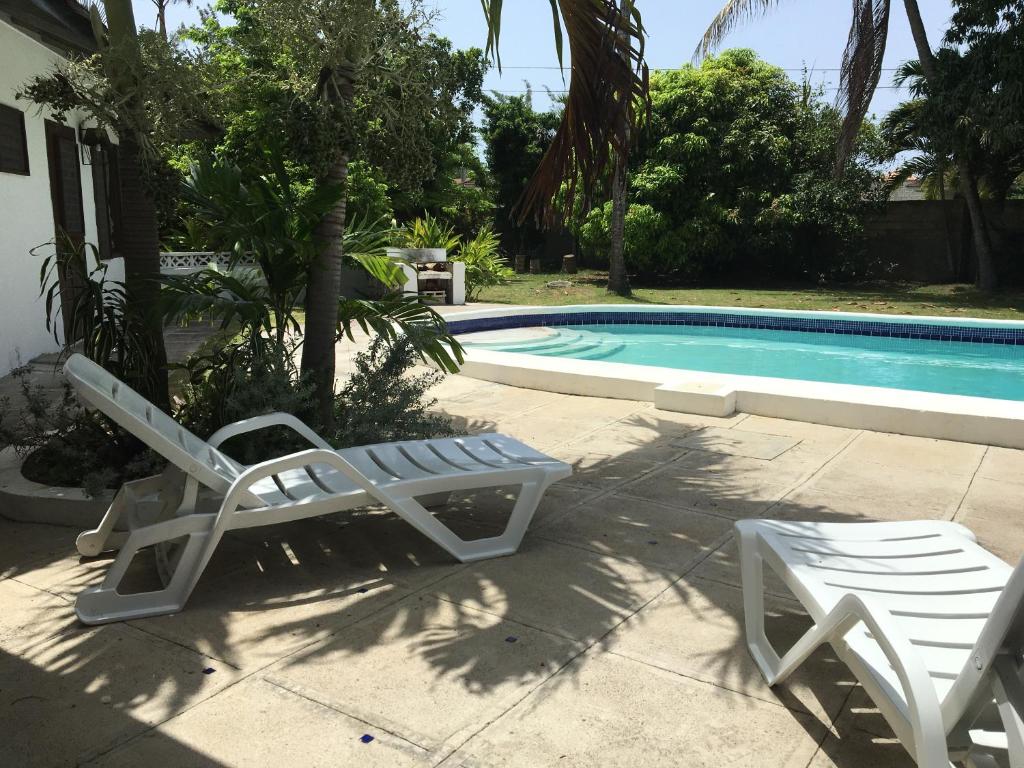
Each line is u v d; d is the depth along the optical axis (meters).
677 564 3.64
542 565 3.62
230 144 12.82
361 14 4.41
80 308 4.62
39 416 4.69
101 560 3.68
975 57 17.69
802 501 4.53
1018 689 1.68
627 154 5.23
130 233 4.82
